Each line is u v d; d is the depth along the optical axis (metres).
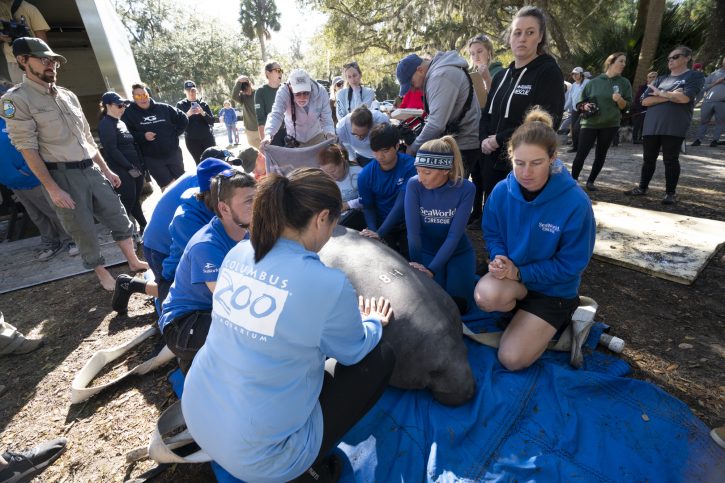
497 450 1.79
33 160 3.15
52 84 3.25
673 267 3.16
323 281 1.31
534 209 2.16
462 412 1.98
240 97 6.96
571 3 15.62
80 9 5.62
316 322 1.31
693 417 1.87
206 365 1.41
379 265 2.29
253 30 41.56
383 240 3.03
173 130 5.24
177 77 31.47
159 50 30.59
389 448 1.83
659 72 11.16
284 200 1.31
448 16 16.41
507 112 3.27
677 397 2.05
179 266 2.15
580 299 2.53
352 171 3.69
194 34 32.34
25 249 4.89
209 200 2.14
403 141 3.86
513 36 3.14
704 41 11.44
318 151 3.79
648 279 3.15
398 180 3.09
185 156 10.45
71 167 3.38
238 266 1.40
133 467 1.95
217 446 1.38
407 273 2.27
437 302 2.15
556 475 1.65
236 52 34.50
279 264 1.31
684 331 2.54
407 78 3.76
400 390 2.14
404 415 1.98
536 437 1.83
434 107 3.46
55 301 3.62
